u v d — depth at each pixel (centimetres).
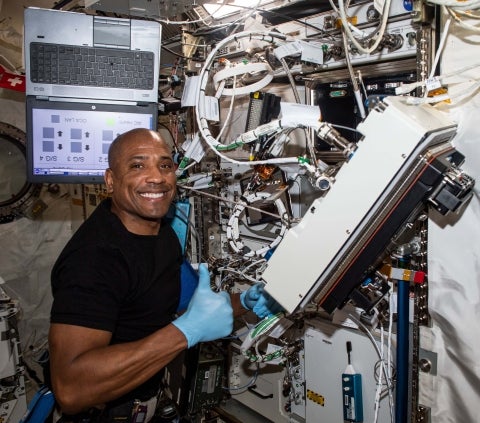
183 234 226
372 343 180
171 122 281
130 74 190
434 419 153
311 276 125
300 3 182
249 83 229
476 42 133
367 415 186
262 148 168
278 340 226
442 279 147
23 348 378
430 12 139
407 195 120
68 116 187
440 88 141
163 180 152
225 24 212
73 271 131
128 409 162
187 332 130
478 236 139
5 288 371
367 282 150
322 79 197
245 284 245
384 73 176
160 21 215
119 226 153
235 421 257
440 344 151
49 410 167
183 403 248
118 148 156
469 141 137
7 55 340
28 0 322
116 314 133
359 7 166
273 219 226
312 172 139
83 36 184
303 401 224
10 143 358
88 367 115
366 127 114
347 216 117
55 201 399
